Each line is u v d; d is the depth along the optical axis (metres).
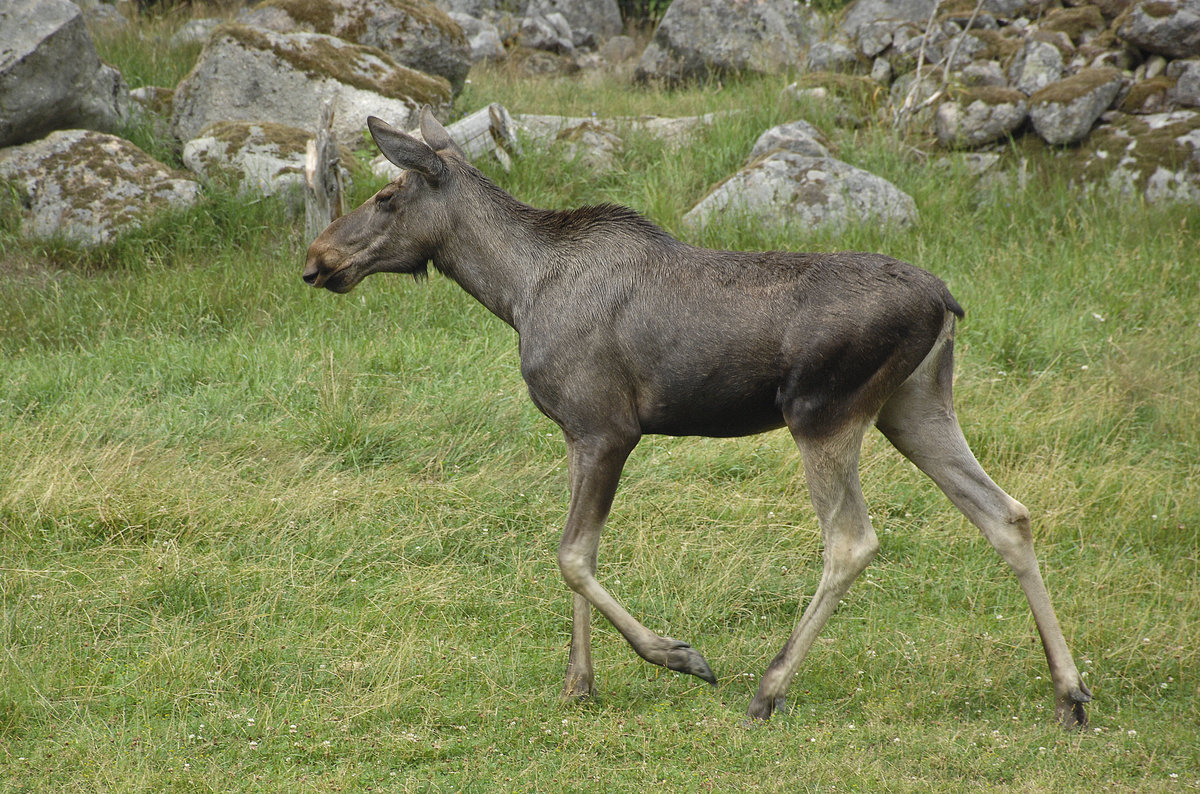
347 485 16.77
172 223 26.17
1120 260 23.62
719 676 12.91
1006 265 24.11
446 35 34.12
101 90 28.89
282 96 30.25
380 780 10.73
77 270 25.17
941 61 32.56
